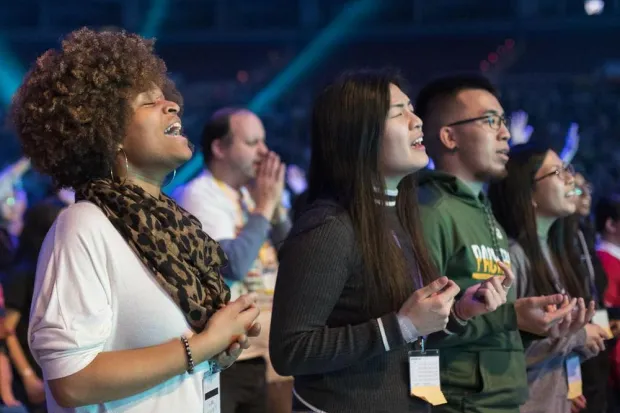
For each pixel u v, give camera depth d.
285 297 1.88
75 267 1.45
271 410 3.57
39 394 3.21
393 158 2.09
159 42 13.49
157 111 1.63
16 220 4.55
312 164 2.16
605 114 12.37
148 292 1.52
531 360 2.79
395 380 1.96
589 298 3.21
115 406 1.50
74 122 1.55
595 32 12.58
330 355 1.84
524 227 2.95
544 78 12.76
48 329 1.43
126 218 1.53
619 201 4.09
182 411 1.56
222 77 13.66
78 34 1.64
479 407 2.34
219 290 1.66
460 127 2.65
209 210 3.17
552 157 3.08
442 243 2.40
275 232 3.44
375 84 2.08
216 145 3.29
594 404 3.43
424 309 1.86
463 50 13.02
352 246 1.95
